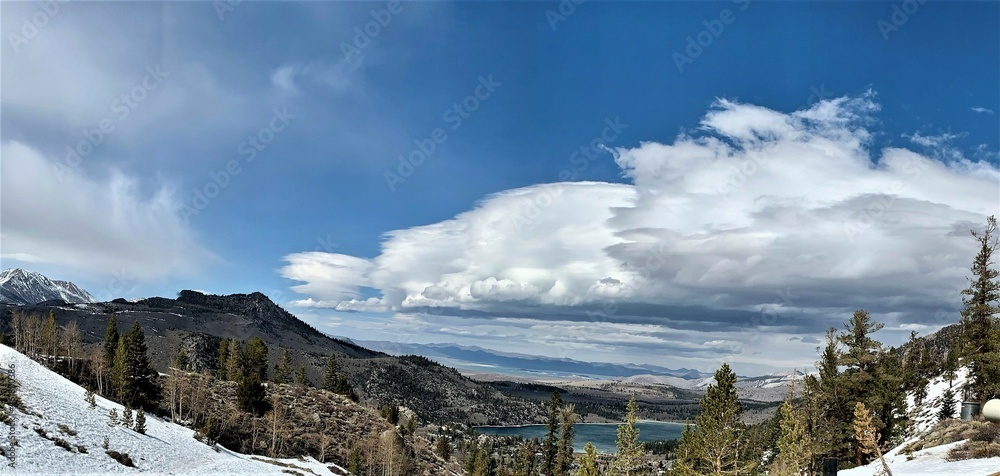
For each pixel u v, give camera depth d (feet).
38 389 249.55
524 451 472.44
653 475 375.04
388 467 373.20
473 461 494.59
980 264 198.18
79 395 280.92
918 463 145.07
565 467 355.77
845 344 210.59
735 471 188.34
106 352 402.72
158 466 212.64
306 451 373.40
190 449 263.08
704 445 198.70
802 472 173.06
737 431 202.59
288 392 499.10
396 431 447.83
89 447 194.59
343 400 540.52
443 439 599.57
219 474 224.74
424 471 433.48
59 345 427.74
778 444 182.60
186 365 489.67
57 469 158.81
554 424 368.68
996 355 188.44
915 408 319.88
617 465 205.26
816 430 190.60
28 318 437.17
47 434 185.57
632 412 205.87
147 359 371.97
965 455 136.36
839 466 192.13
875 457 177.68
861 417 78.18
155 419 313.32
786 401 197.36
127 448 217.77
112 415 248.73
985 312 194.39
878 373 205.87
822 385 207.10
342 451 400.06
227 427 359.87
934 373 376.27
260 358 571.28
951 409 262.88
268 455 336.70
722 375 213.25
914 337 414.21
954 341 294.05
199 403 372.79
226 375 559.38
